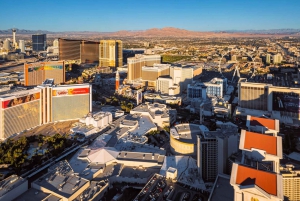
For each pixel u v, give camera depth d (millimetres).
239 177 129500
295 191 192625
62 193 199500
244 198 125688
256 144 158375
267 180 123500
